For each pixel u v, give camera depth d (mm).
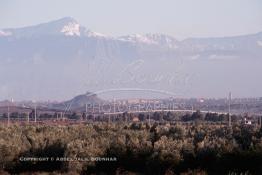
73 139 89312
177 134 96812
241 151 75125
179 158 75500
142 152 81250
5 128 109562
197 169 73750
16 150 81750
